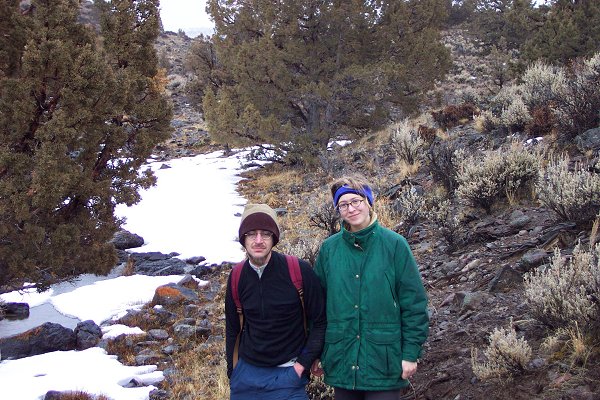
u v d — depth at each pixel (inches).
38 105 278.2
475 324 215.6
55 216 293.7
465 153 482.0
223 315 338.6
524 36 1168.8
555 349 175.8
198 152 1048.8
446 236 316.8
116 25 318.3
